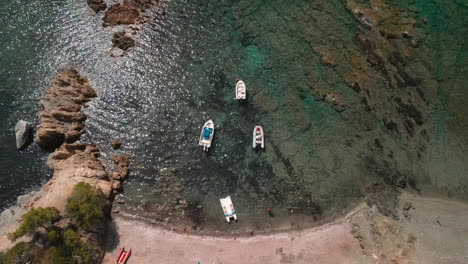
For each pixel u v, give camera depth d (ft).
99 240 121.90
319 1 166.20
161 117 147.74
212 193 136.56
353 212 133.28
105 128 144.97
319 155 141.90
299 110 148.66
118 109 148.56
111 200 132.77
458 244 122.31
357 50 156.04
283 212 134.10
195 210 133.90
